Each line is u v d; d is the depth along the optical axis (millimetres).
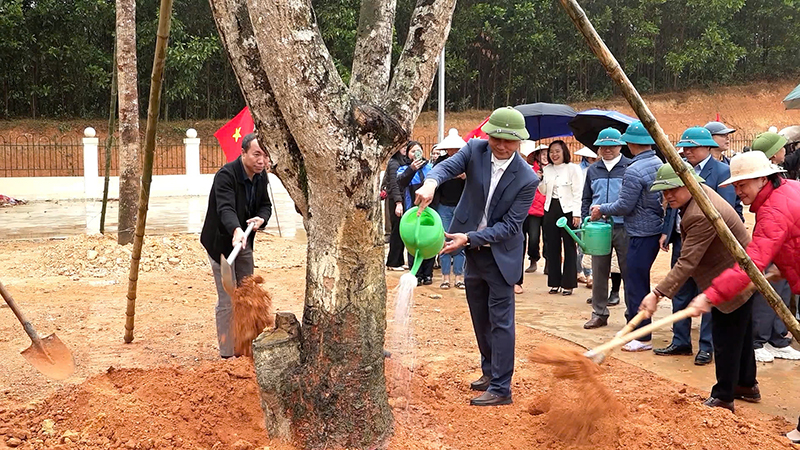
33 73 31797
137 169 11578
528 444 4457
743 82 40875
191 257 11211
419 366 5879
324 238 4074
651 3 36406
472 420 4750
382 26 4191
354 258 4062
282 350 4156
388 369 5512
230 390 4664
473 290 5316
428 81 4172
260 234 13977
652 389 5551
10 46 29250
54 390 5375
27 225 16375
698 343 7211
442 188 9586
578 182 9352
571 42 36531
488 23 33625
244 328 5457
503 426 4691
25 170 27328
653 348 7020
